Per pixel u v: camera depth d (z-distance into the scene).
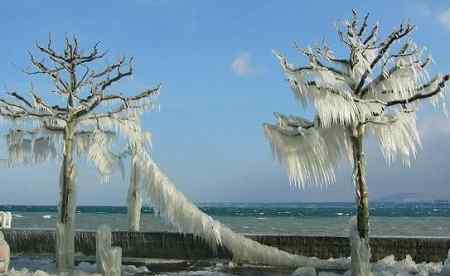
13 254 21.36
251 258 18.12
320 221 74.50
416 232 44.28
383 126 13.74
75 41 16.67
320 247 18.55
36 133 17.56
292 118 14.32
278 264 17.86
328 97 12.74
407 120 13.65
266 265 17.98
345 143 13.98
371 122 13.48
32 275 14.19
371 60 13.72
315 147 14.02
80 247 20.70
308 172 14.17
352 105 12.91
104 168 18.62
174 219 17.94
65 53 16.58
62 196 16.05
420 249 17.56
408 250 17.67
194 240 19.48
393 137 13.72
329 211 146.38
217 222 18.16
